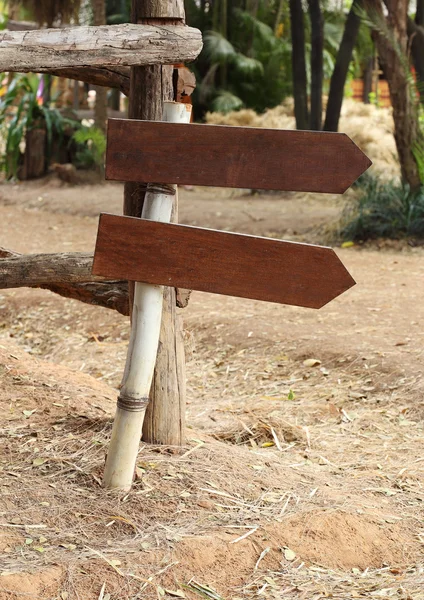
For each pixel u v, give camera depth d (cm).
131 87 349
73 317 729
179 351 368
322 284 301
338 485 372
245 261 302
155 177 301
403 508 356
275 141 293
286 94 1936
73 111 1720
